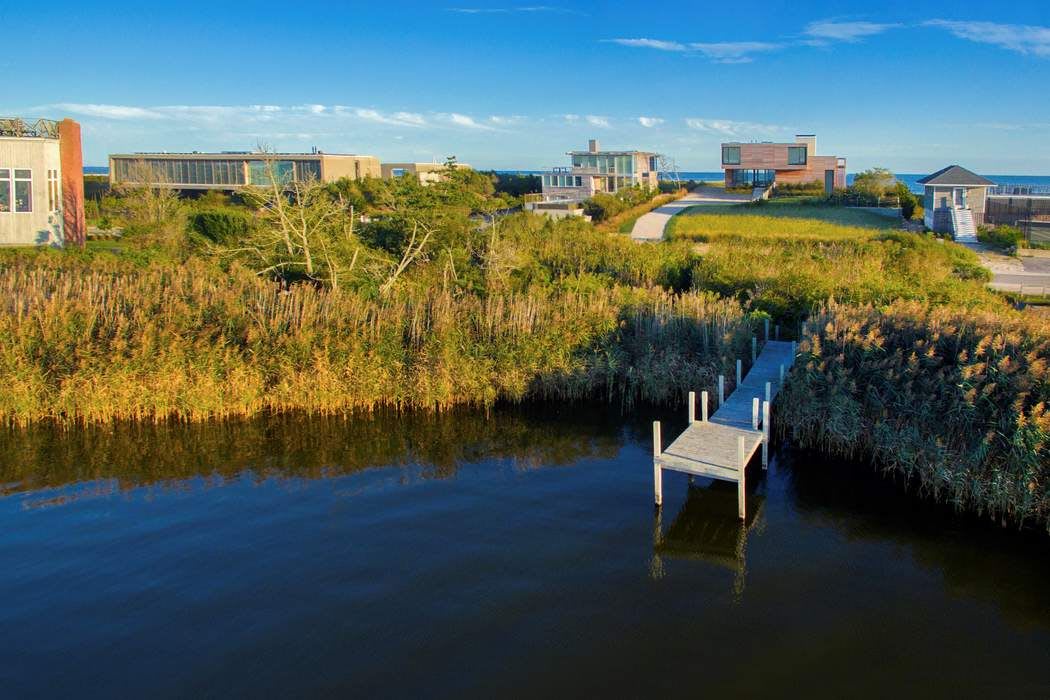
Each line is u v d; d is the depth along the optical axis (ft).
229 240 96.63
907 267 103.81
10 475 50.60
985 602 37.42
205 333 62.95
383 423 60.80
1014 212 172.76
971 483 45.85
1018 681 31.81
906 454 48.55
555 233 118.62
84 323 62.44
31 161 105.09
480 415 62.64
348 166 254.27
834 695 30.86
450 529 44.29
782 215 191.83
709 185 329.11
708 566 40.60
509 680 31.68
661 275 95.61
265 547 42.06
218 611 36.19
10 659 32.65
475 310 70.95
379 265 85.51
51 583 38.24
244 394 60.70
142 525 44.32
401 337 66.18
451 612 36.29
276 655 33.14
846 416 52.37
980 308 69.67
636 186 257.14
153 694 30.73
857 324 56.49
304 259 83.92
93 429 58.39
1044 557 41.39
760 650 33.65
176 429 58.80
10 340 60.03
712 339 68.23
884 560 41.19
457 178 106.73
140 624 35.17
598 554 41.73
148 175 184.85
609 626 35.32
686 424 60.80
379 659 32.94
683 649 33.68
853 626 35.47
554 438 58.23
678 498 48.60
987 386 44.98
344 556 41.16
